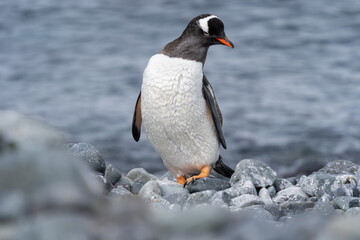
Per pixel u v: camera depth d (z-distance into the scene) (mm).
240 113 22922
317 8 44094
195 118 10328
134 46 34312
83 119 22094
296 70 29500
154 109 10250
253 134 20531
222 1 46312
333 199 8477
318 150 18969
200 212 4594
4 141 5418
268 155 18656
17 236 4051
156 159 17922
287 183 10016
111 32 37719
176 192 9164
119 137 19891
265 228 4477
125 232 4301
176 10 43531
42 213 4297
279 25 39312
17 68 30016
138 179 10664
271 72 29094
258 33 37344
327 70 29359
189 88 10148
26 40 35844
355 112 22922
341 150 19109
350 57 31844
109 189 8695
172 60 10172
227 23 39812
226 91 25984
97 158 9961
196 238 4348
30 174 4523
